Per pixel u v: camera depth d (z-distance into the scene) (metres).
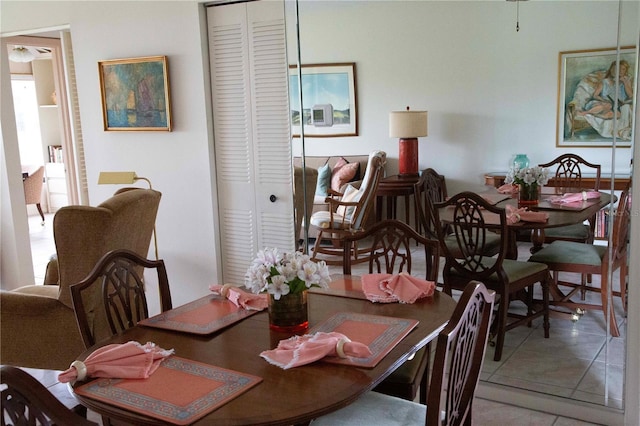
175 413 1.47
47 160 8.30
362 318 2.06
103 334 3.03
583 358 2.80
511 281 2.94
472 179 3.00
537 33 2.71
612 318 2.70
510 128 2.85
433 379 1.52
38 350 3.04
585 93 2.64
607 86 2.58
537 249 2.86
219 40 3.56
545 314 2.87
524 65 2.77
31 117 8.24
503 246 2.93
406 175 3.16
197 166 3.75
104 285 2.20
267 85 3.46
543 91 2.74
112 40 3.91
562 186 2.77
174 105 3.76
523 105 2.80
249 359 1.77
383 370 1.66
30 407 1.24
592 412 2.74
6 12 4.29
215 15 3.54
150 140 3.90
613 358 2.72
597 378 2.78
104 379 1.67
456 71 2.94
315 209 3.44
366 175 3.27
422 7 2.96
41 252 6.33
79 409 2.21
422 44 3.00
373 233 2.70
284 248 3.58
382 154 3.20
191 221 3.86
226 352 1.83
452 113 2.99
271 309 2.00
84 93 4.10
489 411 2.86
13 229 4.68
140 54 3.82
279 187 3.54
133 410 1.49
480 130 2.93
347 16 3.15
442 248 3.11
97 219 2.77
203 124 3.67
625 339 2.64
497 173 2.92
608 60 2.56
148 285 4.09
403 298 2.23
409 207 3.18
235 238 3.75
